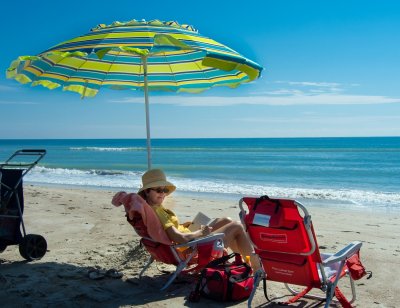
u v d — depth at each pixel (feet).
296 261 13.53
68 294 15.16
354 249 13.70
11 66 17.66
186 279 16.84
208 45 17.08
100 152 238.89
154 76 22.12
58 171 91.50
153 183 16.30
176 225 17.10
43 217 31.37
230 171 98.84
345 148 278.46
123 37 16.81
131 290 15.83
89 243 23.13
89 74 21.01
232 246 16.65
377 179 79.87
